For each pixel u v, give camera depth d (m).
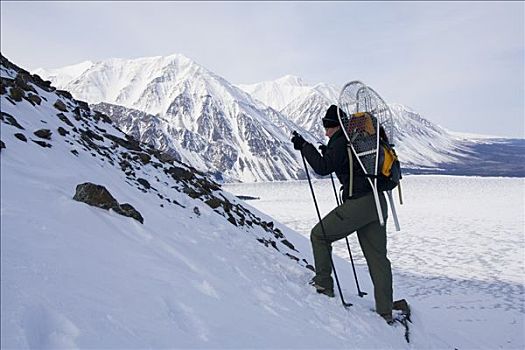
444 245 28.09
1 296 2.03
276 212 52.28
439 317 9.66
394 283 17.73
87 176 4.65
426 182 124.19
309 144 3.98
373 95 4.18
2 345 1.79
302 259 7.79
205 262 3.88
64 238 2.88
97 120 9.45
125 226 3.70
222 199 8.49
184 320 2.64
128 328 2.28
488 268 20.64
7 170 3.58
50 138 5.31
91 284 2.52
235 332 2.73
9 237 2.54
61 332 2.04
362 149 3.83
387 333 4.10
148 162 7.84
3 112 5.02
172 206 5.76
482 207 55.06
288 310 3.62
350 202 3.97
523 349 8.84
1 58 8.35
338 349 3.25
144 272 3.00
